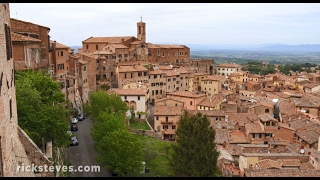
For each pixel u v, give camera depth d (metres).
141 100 102.81
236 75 178.50
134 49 167.50
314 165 53.50
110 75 137.38
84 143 69.25
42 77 51.09
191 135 52.84
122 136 52.31
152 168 61.91
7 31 23.73
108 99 80.06
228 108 102.31
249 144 71.75
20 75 50.00
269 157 54.91
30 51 58.84
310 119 93.00
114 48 154.25
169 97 112.94
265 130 77.50
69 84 94.75
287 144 68.38
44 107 42.50
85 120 93.25
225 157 59.44
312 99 118.88
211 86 146.00
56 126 42.31
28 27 70.75
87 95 112.00
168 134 92.12
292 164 52.69
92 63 120.25
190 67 183.00
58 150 47.72
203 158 50.50
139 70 129.75
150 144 77.94
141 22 187.50
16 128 27.94
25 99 40.53
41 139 40.25
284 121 90.38
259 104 103.06
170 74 139.88
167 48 189.25
